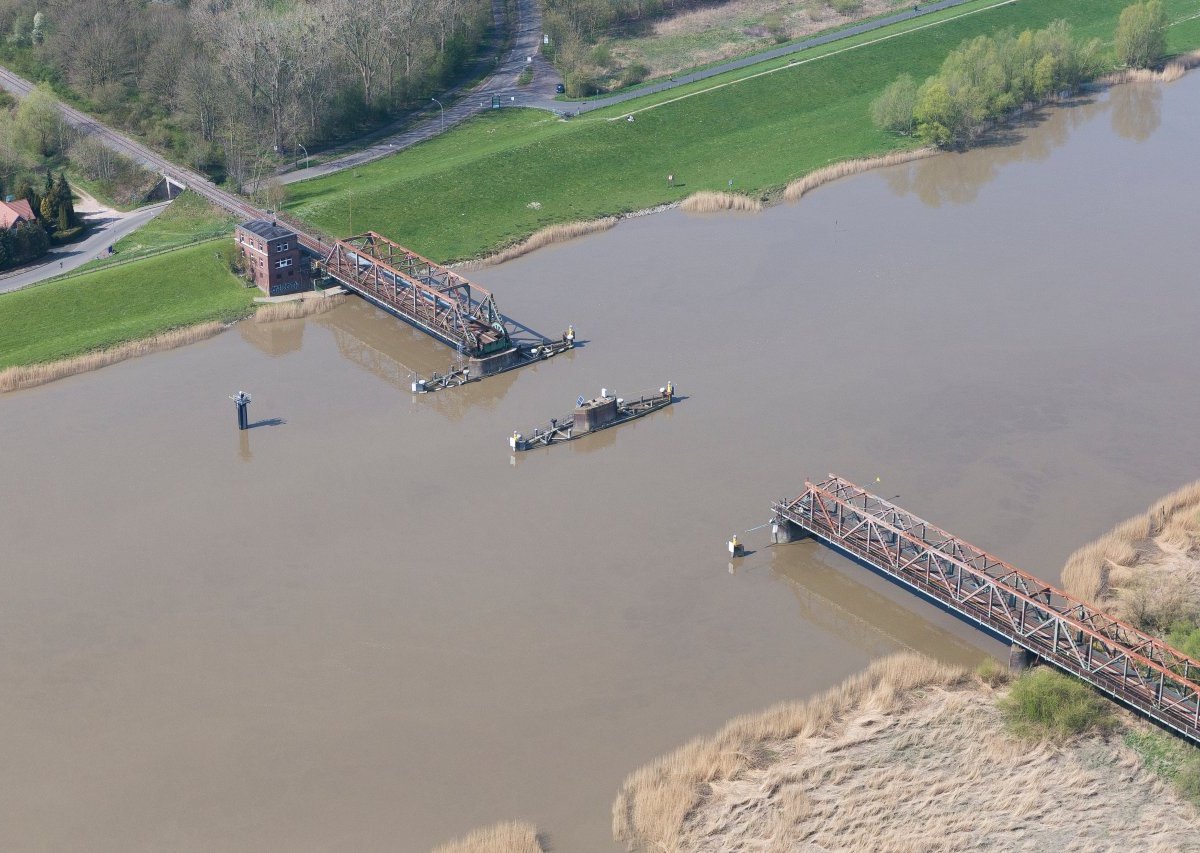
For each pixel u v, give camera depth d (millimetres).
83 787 117000
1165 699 117062
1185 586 135500
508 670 129250
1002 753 116625
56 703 126312
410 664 130250
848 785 114188
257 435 169500
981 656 130625
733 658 130750
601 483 158375
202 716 124438
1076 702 118938
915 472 157750
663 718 123188
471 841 109625
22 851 110438
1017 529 146750
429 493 157250
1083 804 111062
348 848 110375
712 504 153500
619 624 135250
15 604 139375
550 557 145125
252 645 133250
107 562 145750
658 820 111000
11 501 156250
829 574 142500
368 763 118875
